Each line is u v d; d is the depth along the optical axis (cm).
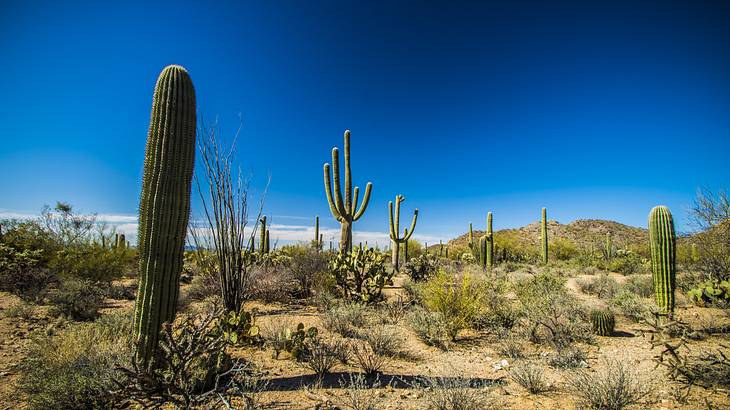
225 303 680
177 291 425
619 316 870
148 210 412
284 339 563
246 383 386
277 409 374
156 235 409
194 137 442
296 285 1105
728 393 411
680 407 386
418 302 961
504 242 3148
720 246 1099
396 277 1641
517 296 946
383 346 576
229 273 685
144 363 395
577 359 549
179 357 340
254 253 997
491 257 2078
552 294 891
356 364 527
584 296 1188
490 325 741
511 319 743
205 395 331
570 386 439
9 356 520
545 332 671
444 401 378
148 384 331
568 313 747
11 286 1030
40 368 411
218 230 676
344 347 560
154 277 407
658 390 431
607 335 702
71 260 1102
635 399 388
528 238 5431
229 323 574
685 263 1564
